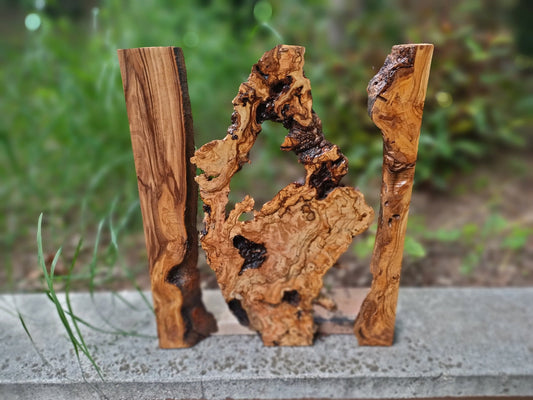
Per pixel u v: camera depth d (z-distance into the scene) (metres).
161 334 0.48
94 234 0.73
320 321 0.52
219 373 0.46
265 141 0.93
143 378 0.46
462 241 0.73
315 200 0.43
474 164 1.00
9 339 0.50
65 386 0.46
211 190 0.42
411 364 0.47
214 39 1.00
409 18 0.94
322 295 0.52
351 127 0.87
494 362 0.47
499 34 0.92
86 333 0.51
